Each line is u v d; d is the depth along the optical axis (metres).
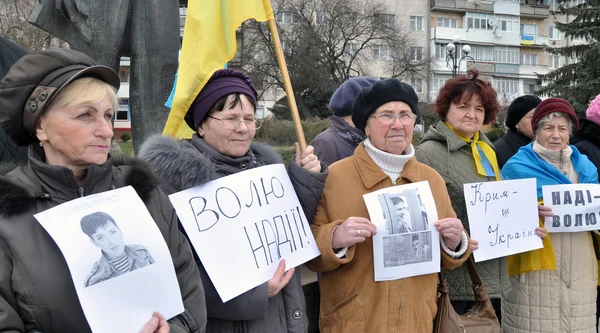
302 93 32.22
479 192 2.87
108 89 1.60
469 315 2.55
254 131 2.23
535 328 3.15
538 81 28.30
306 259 2.21
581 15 25.62
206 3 2.56
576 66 25.86
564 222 3.12
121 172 1.71
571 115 3.26
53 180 1.50
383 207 2.30
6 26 18.34
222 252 1.99
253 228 2.09
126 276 1.49
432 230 2.35
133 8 4.21
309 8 32.81
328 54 32.78
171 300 1.56
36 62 1.50
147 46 4.21
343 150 3.17
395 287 2.30
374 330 2.27
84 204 1.50
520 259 3.20
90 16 4.12
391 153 2.45
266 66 30.27
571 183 3.24
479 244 2.83
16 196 1.43
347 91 3.25
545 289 3.14
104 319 1.42
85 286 1.42
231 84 2.16
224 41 2.54
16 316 1.37
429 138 3.09
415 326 2.32
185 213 1.97
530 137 4.11
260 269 2.05
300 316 2.21
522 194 2.97
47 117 1.52
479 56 53.78
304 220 2.28
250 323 2.08
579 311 3.14
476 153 2.99
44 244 1.43
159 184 1.79
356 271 2.34
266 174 2.22
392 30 35.53
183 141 2.19
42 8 4.07
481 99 2.92
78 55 1.58
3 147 2.23
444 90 3.04
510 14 54.38
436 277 2.46
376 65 38.84
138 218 1.58
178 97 2.26
